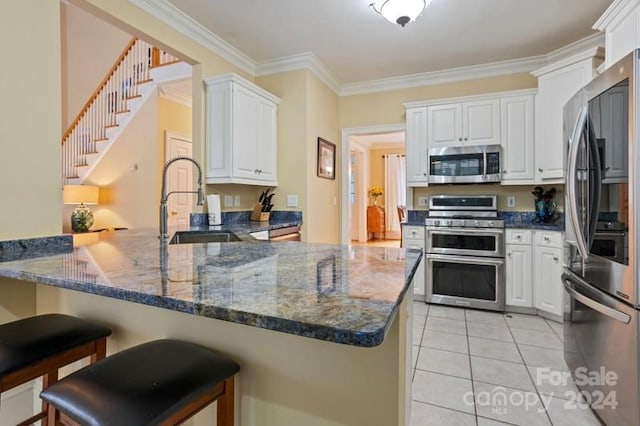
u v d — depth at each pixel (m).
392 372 0.93
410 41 3.39
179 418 0.85
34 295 1.59
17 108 1.56
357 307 0.75
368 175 9.23
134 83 4.79
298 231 3.78
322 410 0.99
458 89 4.17
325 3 2.75
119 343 1.32
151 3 2.68
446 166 3.79
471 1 2.71
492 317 3.29
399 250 1.63
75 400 0.80
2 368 1.03
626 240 1.50
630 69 1.47
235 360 1.09
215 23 3.06
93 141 5.12
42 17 1.65
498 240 3.44
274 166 3.85
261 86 4.00
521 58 3.76
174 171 4.74
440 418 1.76
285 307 0.75
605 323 1.66
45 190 1.67
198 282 0.97
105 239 2.12
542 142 3.41
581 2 2.73
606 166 1.66
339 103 4.73
